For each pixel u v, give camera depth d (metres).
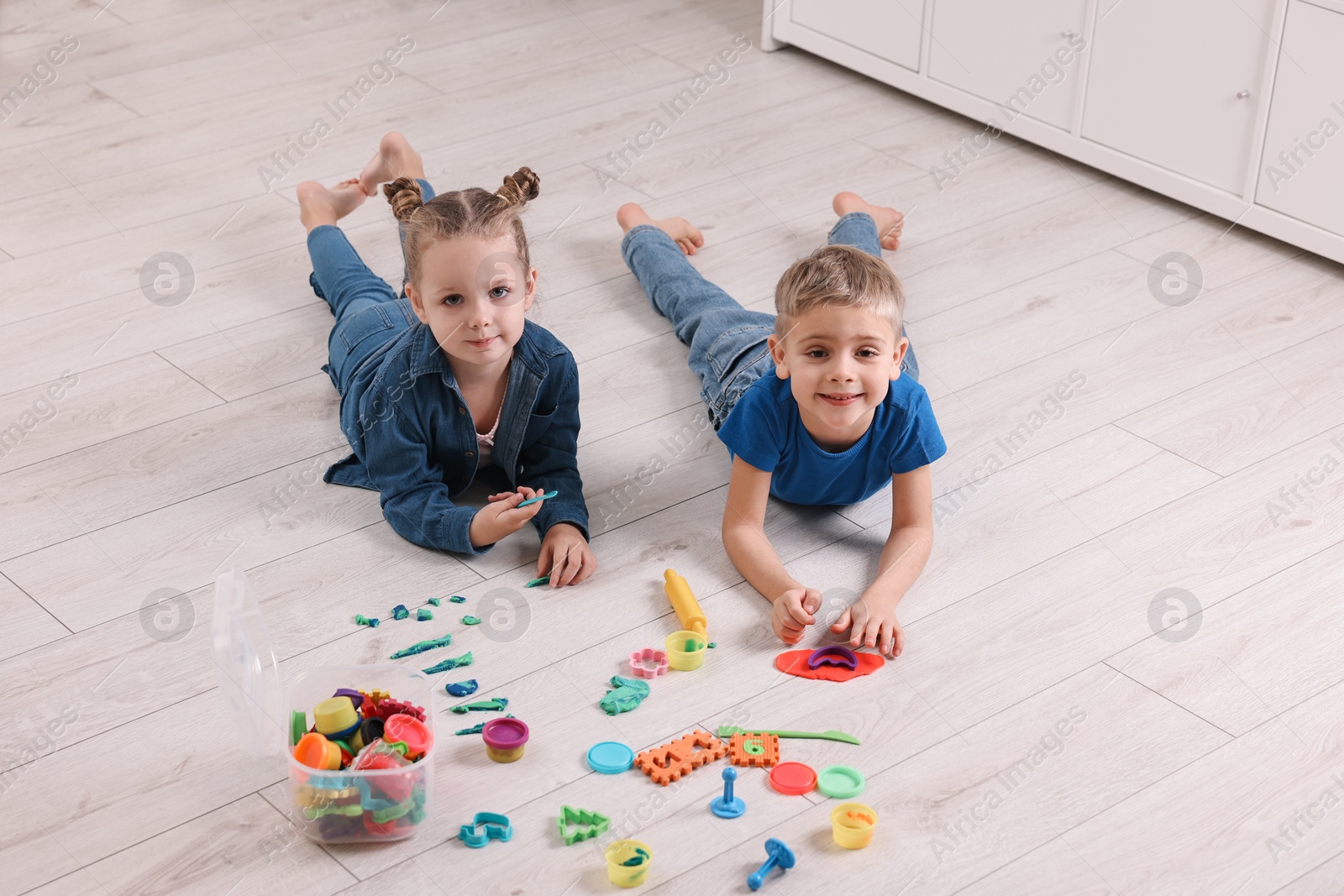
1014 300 2.06
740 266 2.14
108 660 1.36
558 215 2.31
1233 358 1.91
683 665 1.35
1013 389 1.84
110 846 1.15
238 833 1.16
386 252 2.18
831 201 2.36
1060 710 1.30
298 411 1.79
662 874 1.12
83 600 1.45
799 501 1.62
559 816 1.18
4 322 1.98
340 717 1.16
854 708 1.30
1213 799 1.19
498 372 1.53
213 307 2.04
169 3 3.23
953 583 1.48
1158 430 1.75
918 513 1.50
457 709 1.29
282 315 2.02
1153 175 2.36
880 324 1.37
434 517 1.50
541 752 1.25
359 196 2.15
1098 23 2.35
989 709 1.30
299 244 2.22
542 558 1.50
